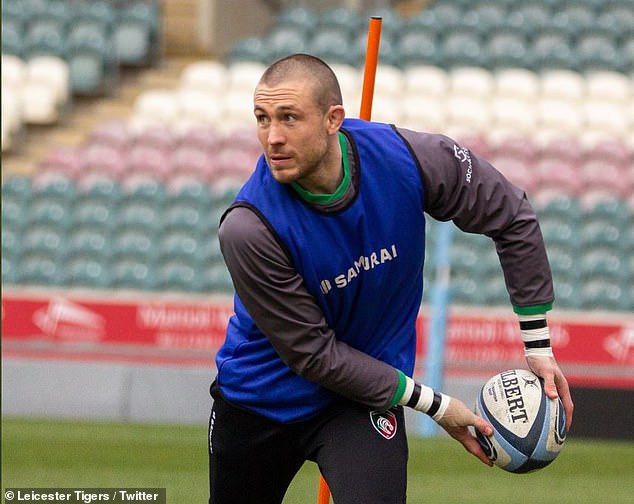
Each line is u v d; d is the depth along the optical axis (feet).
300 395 50.70
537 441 50.21
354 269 48.75
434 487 100.63
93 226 170.91
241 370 51.67
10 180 175.42
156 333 144.66
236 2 223.51
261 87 45.96
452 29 211.41
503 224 50.29
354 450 49.26
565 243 167.12
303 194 47.83
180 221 170.30
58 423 137.80
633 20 216.13
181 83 202.49
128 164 182.70
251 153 184.96
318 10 234.79
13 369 145.38
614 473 112.06
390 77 196.65
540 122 194.39
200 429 136.05
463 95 196.34
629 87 203.41
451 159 49.80
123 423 140.97
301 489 96.99
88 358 145.38
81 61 201.67
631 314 160.97
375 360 49.08
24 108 193.16
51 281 164.66
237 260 48.14
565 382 51.75
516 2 219.61
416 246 49.90
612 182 180.34
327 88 45.98
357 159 48.49
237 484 54.54
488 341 141.08
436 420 49.88
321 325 48.67
